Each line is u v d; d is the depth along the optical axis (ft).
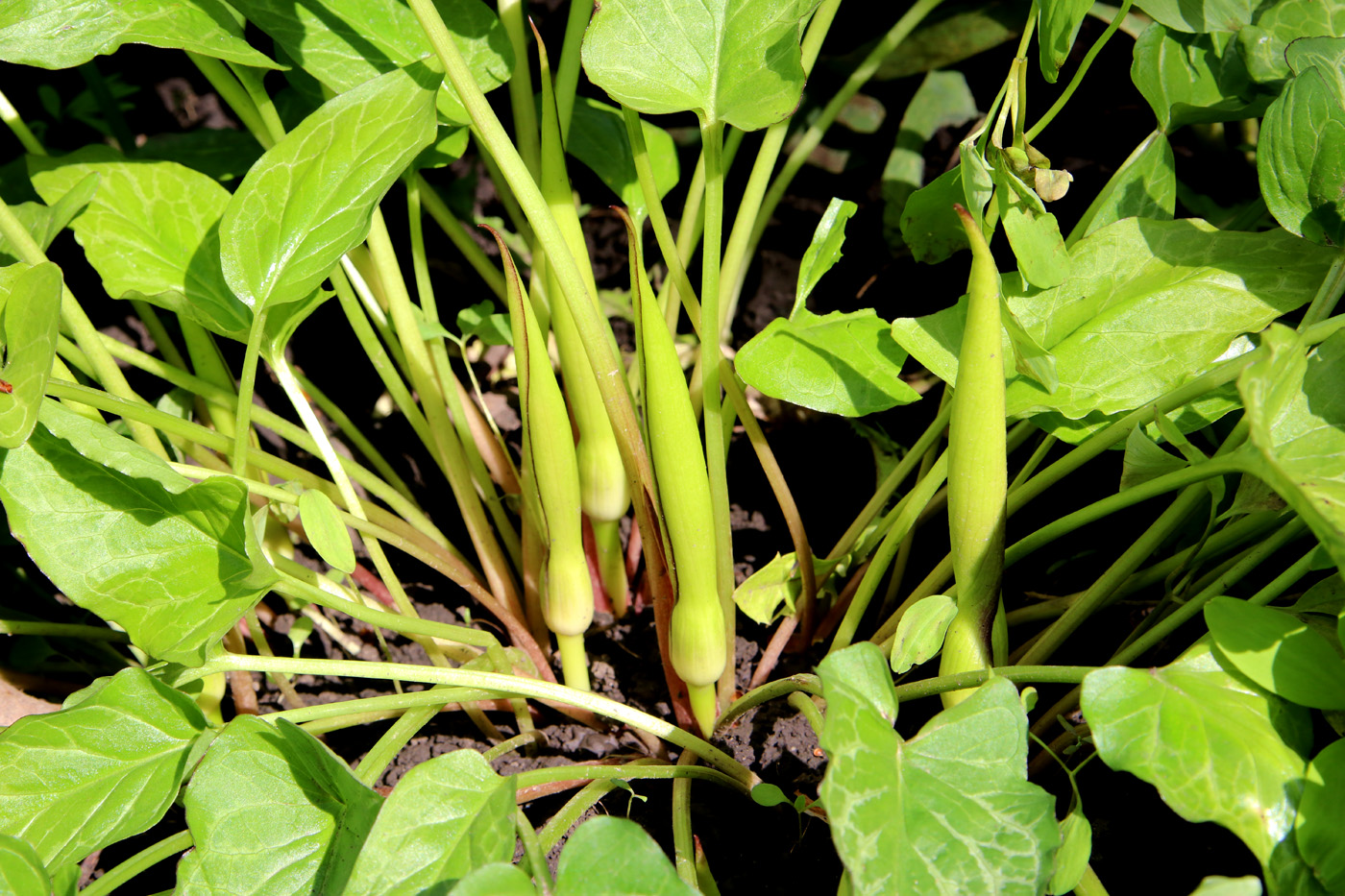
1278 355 1.90
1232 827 1.87
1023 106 2.18
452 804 1.99
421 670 2.15
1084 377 2.19
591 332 2.09
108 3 2.18
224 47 2.19
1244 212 2.50
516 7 2.35
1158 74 2.34
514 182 2.02
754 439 2.34
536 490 2.27
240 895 2.01
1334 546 1.83
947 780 1.92
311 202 2.16
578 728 2.43
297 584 2.14
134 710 2.11
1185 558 2.21
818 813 2.21
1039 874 1.88
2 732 2.05
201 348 2.55
